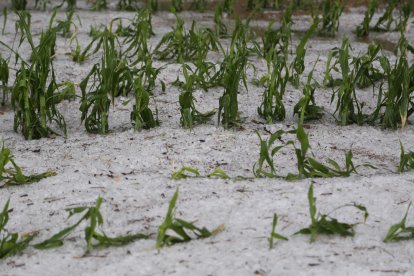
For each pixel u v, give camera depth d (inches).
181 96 120.3
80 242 81.1
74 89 137.3
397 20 213.5
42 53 121.6
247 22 181.2
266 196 91.4
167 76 152.0
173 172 102.4
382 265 74.4
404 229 79.1
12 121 128.5
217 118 127.6
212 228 83.0
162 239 78.4
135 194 93.7
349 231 81.7
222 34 192.1
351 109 125.6
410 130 123.1
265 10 226.1
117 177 99.9
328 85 148.9
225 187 95.3
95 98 118.7
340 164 106.1
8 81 149.0
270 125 123.0
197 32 167.8
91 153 110.6
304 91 125.0
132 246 79.3
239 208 88.2
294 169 103.7
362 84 147.1
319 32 194.5
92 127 121.7
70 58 164.2
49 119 121.0
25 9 219.8
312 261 74.7
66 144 115.3
